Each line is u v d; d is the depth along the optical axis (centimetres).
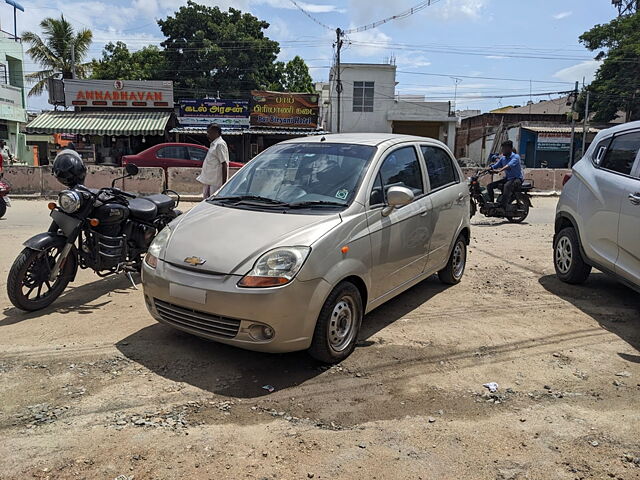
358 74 3466
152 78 3625
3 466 265
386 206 439
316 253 359
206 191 823
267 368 385
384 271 438
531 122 3728
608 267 530
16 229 950
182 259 374
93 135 2719
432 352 419
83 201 490
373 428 308
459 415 325
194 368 383
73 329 454
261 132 2644
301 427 308
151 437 293
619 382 371
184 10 3566
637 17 3359
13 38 3159
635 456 284
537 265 725
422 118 3475
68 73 3550
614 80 3369
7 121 2978
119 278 621
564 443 296
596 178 565
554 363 403
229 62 3550
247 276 347
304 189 434
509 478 264
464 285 617
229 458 276
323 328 369
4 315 487
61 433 296
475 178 1148
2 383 354
